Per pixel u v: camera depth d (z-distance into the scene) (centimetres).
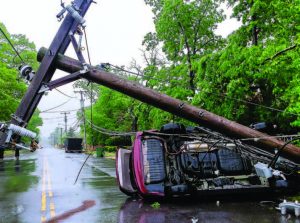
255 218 844
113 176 2097
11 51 4059
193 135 1173
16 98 4022
